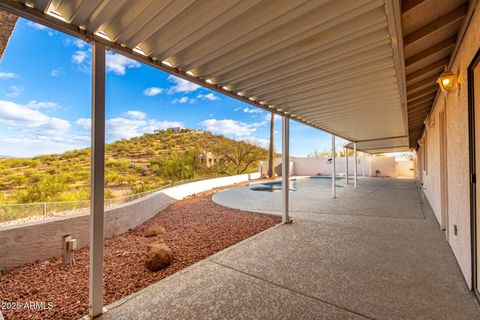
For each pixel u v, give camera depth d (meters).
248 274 2.64
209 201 8.35
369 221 4.87
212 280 2.52
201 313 1.98
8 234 3.11
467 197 2.31
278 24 2.00
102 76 2.10
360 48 2.38
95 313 1.98
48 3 1.69
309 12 1.90
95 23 1.92
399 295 2.17
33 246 3.33
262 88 3.53
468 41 2.16
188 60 2.61
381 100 4.12
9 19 3.12
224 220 5.47
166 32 2.10
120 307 2.08
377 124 6.39
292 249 3.36
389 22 1.86
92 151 2.04
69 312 2.16
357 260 2.95
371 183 13.20
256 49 2.41
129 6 1.75
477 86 2.06
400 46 2.17
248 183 15.01
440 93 3.77
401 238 3.75
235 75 3.05
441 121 4.06
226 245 3.84
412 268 2.70
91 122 2.08
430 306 2.00
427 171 7.45
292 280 2.49
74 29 1.94
